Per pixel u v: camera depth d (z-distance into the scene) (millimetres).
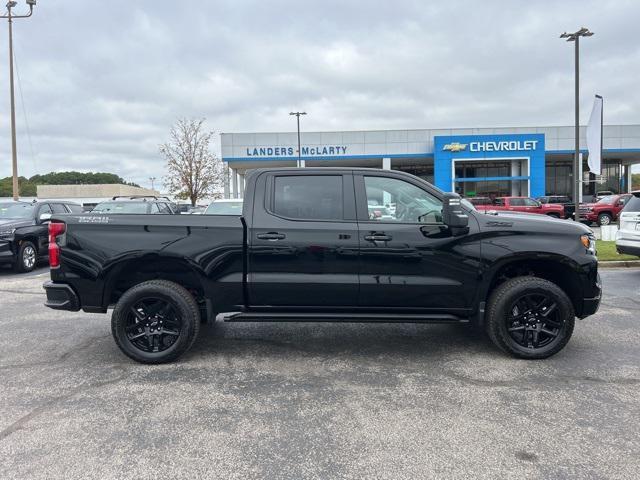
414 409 3762
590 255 4746
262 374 4547
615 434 3336
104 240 4727
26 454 3125
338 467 2969
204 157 39000
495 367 4660
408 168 45375
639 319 6379
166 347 4848
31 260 12008
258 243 4688
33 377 4496
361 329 6082
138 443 3268
